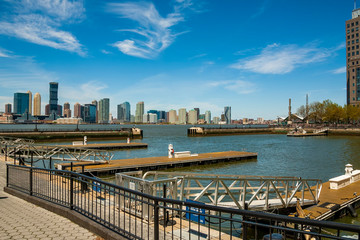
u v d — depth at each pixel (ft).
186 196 39.68
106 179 87.61
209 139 318.45
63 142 254.68
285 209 49.55
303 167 118.93
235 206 42.57
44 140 252.01
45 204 30.63
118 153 169.58
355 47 427.74
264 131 453.17
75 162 101.96
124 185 33.30
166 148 203.62
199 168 114.93
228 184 82.33
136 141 277.23
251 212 13.33
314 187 64.44
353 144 232.12
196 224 28.35
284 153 171.01
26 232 23.00
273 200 49.06
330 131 373.61
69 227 24.48
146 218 28.07
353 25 431.43
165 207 17.67
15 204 32.65
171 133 478.18
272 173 104.99
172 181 31.17
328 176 100.01
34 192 34.14
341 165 123.44
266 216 12.78
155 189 29.22
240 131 428.15
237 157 136.26
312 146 219.00
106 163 102.42
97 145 184.75
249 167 119.03
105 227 22.50
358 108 396.57
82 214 26.03
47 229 23.85
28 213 28.81
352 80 429.38
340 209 50.24
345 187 63.77
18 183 41.39
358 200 55.77
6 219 26.61
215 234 25.52
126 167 98.02
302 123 510.58
